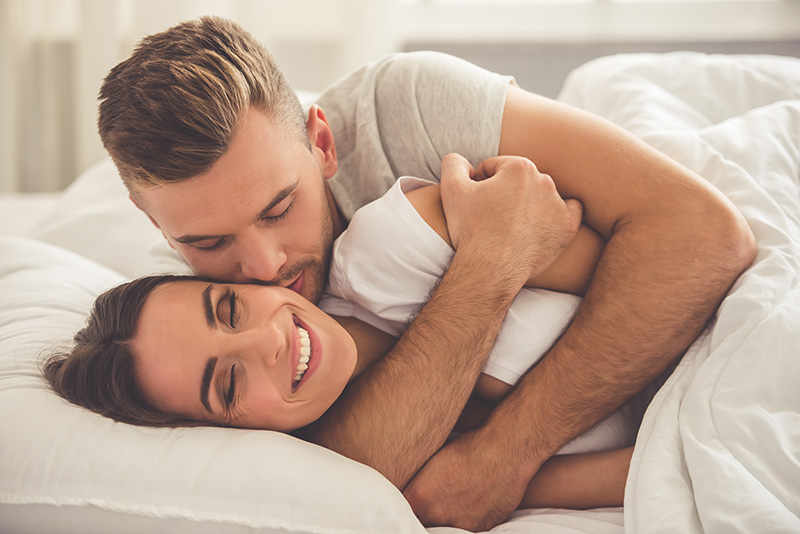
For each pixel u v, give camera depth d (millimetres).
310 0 2373
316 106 1042
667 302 878
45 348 944
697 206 898
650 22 2291
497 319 905
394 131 1056
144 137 823
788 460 746
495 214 921
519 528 843
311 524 753
